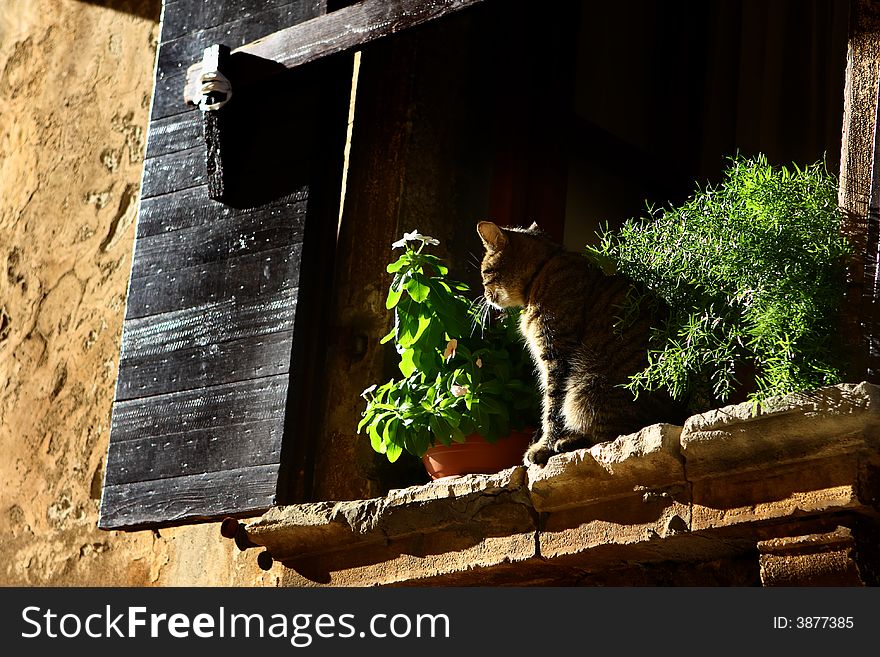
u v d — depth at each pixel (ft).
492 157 17.15
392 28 14.60
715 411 10.10
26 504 19.01
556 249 13.67
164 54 17.03
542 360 12.91
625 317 12.21
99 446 18.53
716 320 11.03
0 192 21.62
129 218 19.71
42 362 19.76
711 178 18.86
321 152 15.30
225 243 15.56
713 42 19.44
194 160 16.24
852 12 11.34
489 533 11.96
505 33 17.69
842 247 10.77
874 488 9.53
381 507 12.51
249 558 16.28
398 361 15.58
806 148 18.37
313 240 15.02
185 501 14.64
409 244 15.35
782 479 9.93
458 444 13.37
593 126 18.20
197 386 15.08
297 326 14.60
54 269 20.25
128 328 15.92
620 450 10.69
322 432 15.26
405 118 16.22
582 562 11.66
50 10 22.17
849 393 9.34
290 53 15.40
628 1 19.53
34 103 21.74
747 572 11.16
